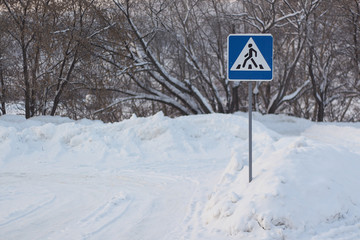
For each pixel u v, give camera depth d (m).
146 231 5.82
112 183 9.16
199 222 5.97
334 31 37.47
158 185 8.93
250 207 5.32
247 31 36.56
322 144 7.70
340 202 5.54
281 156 6.61
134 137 13.58
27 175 10.09
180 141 13.56
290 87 47.56
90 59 30.14
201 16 33.00
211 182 9.07
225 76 35.53
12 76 29.44
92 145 12.87
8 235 5.71
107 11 29.55
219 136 14.33
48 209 7.03
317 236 4.89
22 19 27.66
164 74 33.06
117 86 33.56
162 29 31.33
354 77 39.97
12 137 12.84
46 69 28.67
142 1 30.00
